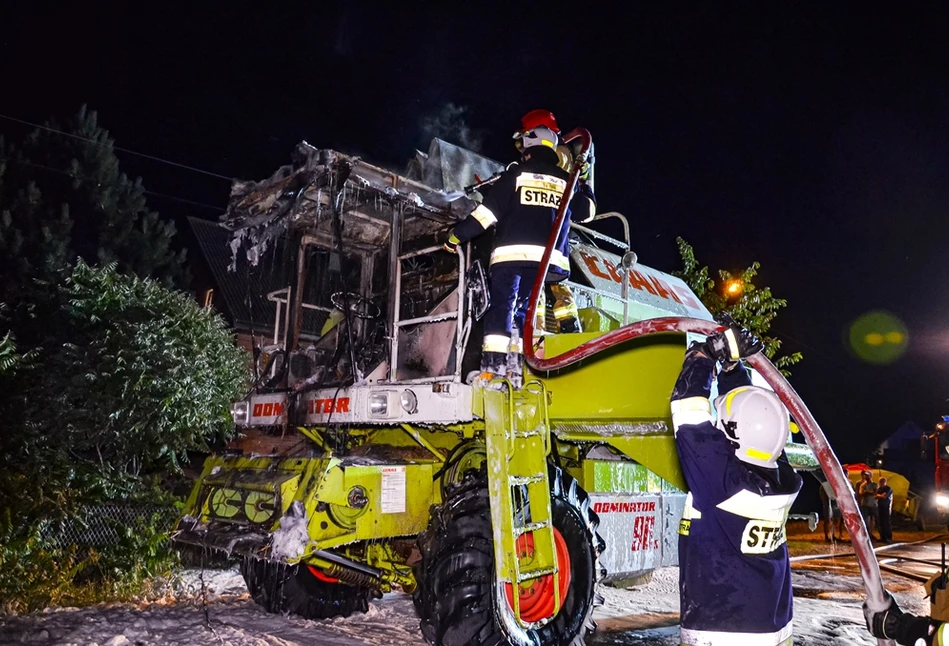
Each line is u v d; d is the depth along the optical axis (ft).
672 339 15.62
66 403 27.27
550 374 16.07
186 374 27.86
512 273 15.49
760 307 50.93
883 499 51.29
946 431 53.06
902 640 9.18
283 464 16.65
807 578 31.30
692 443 9.68
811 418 9.71
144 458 29.40
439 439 18.69
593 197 16.93
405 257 17.03
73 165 61.98
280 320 20.40
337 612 19.39
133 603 19.94
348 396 16.52
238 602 20.53
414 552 17.75
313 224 18.74
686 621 9.63
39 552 20.26
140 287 29.99
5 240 54.70
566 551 15.78
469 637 13.99
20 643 15.03
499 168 21.59
